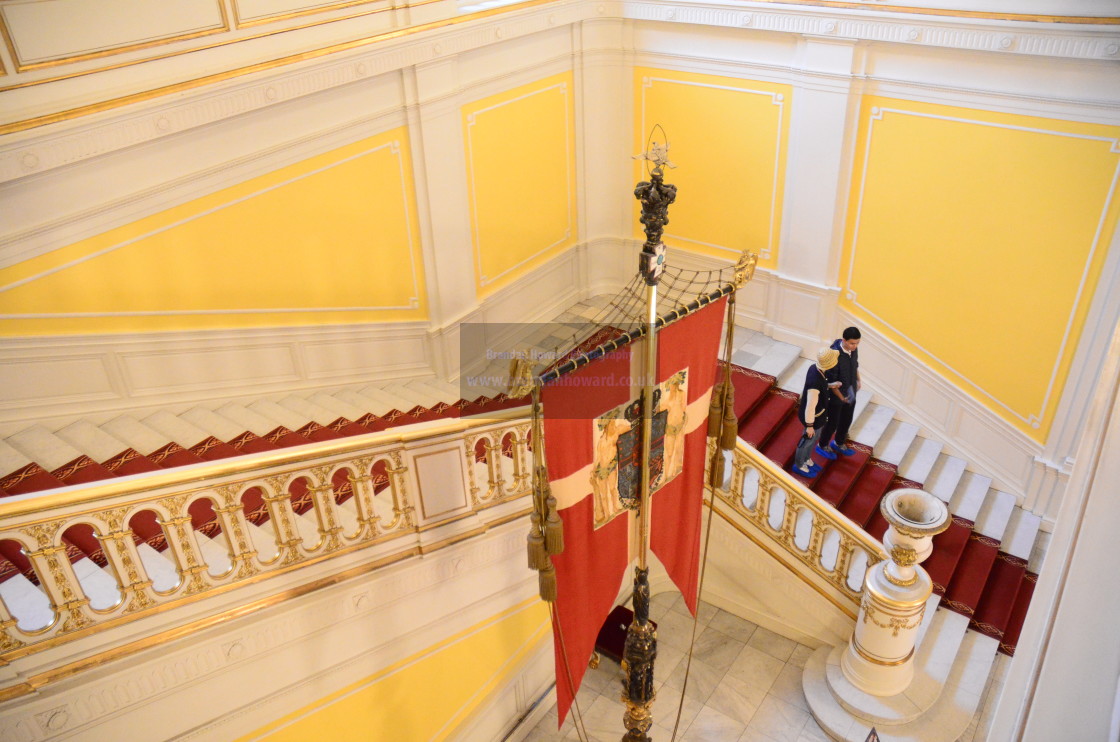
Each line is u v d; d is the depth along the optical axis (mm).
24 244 4660
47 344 5016
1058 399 6820
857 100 7207
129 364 5484
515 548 5117
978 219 6844
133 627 3475
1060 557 2111
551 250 8875
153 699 3629
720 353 8469
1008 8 6078
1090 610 1381
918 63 6758
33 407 5129
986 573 6781
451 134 6965
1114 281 6125
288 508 3885
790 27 7211
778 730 5887
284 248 6086
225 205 5594
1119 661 1171
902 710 5734
